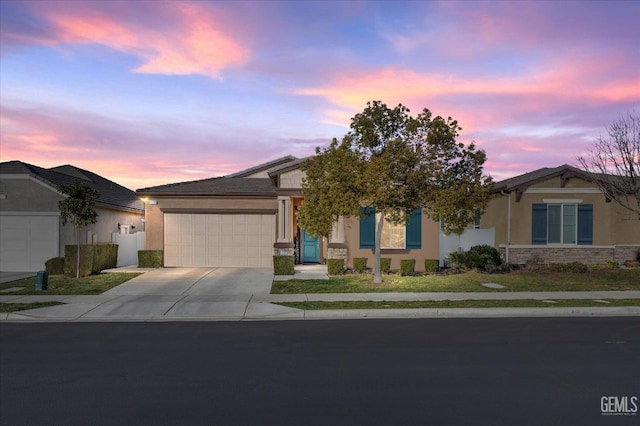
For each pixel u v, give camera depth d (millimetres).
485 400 6168
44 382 6957
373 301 14078
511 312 12906
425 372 7406
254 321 11961
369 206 18359
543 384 6828
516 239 23875
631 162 21172
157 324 11609
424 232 21500
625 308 13078
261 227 22344
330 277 19016
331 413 5711
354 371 7461
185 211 22109
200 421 5484
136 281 17859
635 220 24969
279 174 21125
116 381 6992
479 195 16234
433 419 5535
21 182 21375
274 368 7641
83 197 18688
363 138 16125
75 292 15742
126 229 28125
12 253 21328
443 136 15836
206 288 16531
